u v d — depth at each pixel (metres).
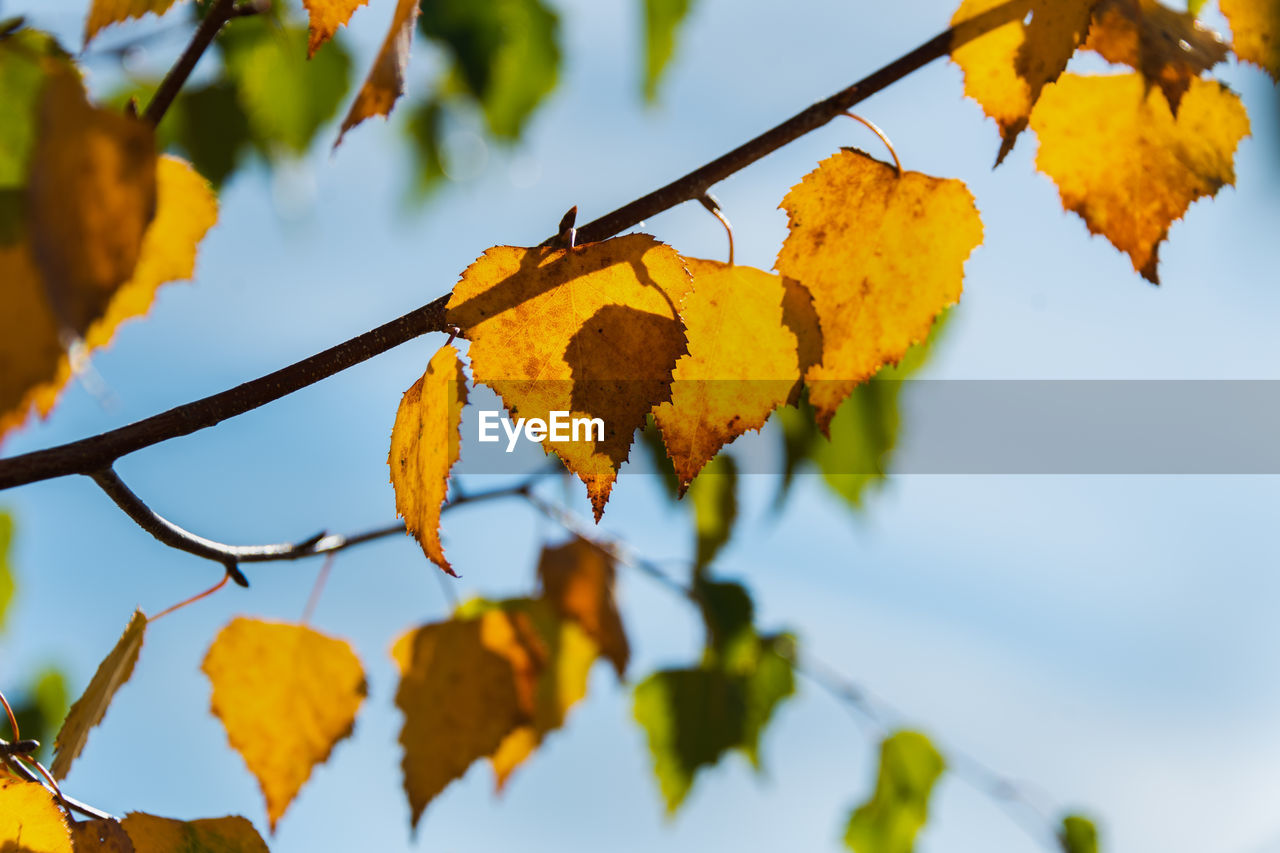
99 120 0.42
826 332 0.49
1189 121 0.50
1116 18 0.49
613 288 0.47
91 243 0.42
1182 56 0.49
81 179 0.42
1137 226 0.50
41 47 0.47
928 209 0.49
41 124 0.41
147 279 0.49
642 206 0.48
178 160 0.49
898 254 0.49
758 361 0.48
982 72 0.49
